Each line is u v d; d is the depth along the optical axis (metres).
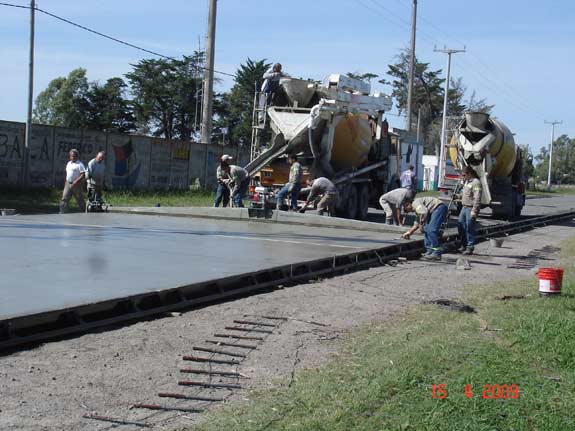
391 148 25.72
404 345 7.14
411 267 13.39
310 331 7.79
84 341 6.75
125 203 25.62
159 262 10.20
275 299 9.39
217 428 4.76
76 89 71.88
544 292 10.23
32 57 27.67
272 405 5.25
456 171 24.62
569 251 17.75
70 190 18.53
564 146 154.25
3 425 4.66
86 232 13.56
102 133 31.08
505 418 5.14
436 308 9.38
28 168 28.02
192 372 6.05
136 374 5.91
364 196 23.33
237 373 6.13
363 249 13.10
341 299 9.75
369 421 4.93
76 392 5.39
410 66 45.72
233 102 72.19
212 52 28.66
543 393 5.68
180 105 69.94
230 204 19.91
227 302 8.97
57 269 9.12
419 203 14.88
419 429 4.82
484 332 7.92
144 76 70.94
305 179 20.45
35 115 77.56
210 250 11.85
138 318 7.69
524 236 22.23
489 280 12.35
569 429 5.00
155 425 4.85
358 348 7.09
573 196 74.38
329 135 20.33
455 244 16.89
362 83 22.94
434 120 87.75
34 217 16.36
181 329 7.45
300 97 21.06
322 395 5.47
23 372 5.75
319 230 16.55
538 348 7.06
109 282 8.40
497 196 25.91
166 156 34.34
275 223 17.69
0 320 6.27
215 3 28.52
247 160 39.75
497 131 23.98
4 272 8.75
